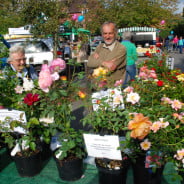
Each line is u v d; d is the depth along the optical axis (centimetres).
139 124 133
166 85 261
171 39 2262
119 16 1497
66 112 196
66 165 199
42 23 778
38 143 220
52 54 773
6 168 232
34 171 214
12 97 217
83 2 1303
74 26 828
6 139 207
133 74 450
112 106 184
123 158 181
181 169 171
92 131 198
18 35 905
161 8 1659
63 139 195
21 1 780
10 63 259
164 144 166
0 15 1220
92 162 231
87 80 227
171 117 179
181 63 1204
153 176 184
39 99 196
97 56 246
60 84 190
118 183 183
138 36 1438
